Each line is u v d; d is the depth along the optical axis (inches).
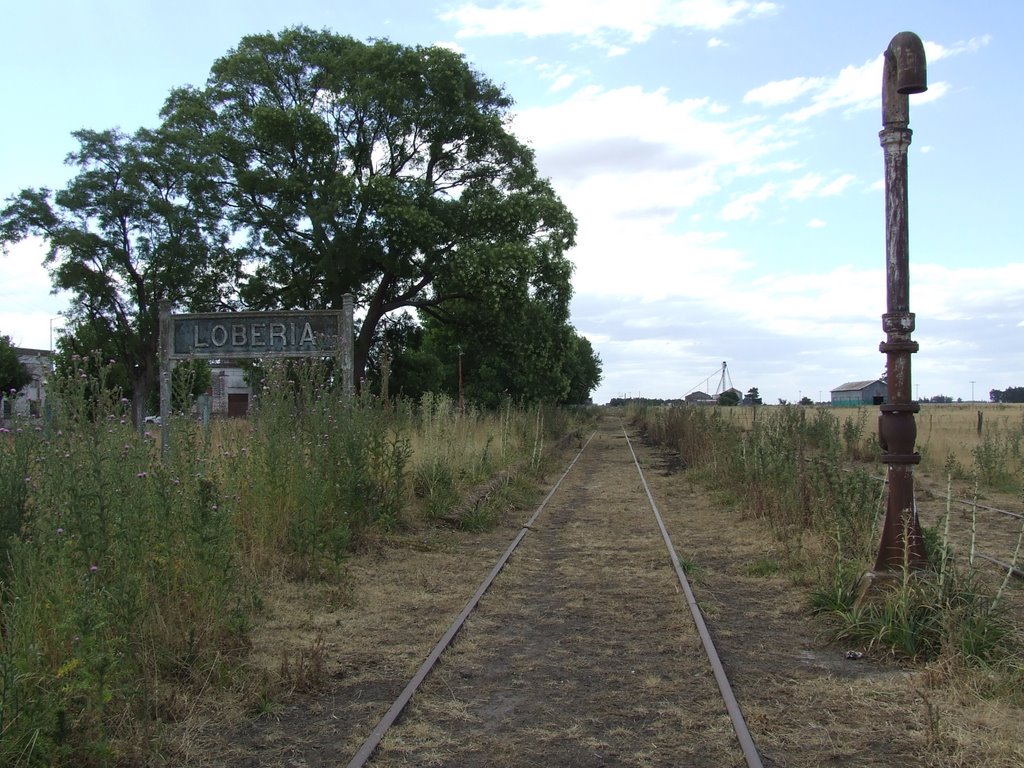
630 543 476.4
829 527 397.7
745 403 2250.2
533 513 615.2
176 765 180.1
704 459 864.9
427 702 220.1
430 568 391.5
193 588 241.8
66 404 258.1
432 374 1444.4
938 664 228.8
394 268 1138.7
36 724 164.2
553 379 1499.8
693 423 1151.6
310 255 1163.3
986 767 175.2
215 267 1332.4
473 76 1232.2
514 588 361.4
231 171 1210.6
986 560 400.5
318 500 361.4
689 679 239.6
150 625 219.8
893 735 195.2
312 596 320.2
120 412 295.0
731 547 453.4
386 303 1238.9
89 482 223.3
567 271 1333.7
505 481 708.0
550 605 331.0
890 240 284.7
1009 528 510.3
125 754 179.6
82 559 211.3
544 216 1256.2
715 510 606.5
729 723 204.4
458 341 1328.7
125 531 223.1
